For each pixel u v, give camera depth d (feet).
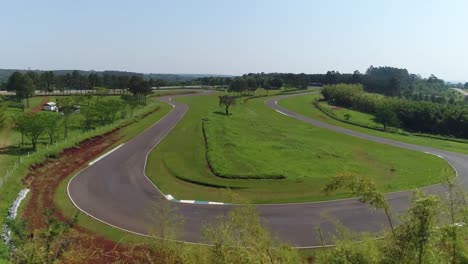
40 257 44.27
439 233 29.73
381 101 343.26
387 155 184.55
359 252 32.42
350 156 176.86
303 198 113.39
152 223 92.68
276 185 125.18
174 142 183.01
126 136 194.90
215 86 561.84
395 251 29.71
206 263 34.94
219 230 42.09
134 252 55.72
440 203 30.14
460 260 31.27
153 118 254.88
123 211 100.48
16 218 82.64
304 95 467.93
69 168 137.80
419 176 143.13
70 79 402.93
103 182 123.95
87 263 64.54
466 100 453.58
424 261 28.58
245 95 431.02
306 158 166.40
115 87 413.80
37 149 155.12
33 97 339.57
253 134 212.23
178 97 401.49
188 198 111.55
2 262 51.75
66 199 107.45
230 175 131.23
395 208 103.91
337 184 36.01
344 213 101.40
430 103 308.40
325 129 256.73
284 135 218.18
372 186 34.65
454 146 217.77
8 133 183.42
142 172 135.95
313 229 90.99
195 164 145.79
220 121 241.35
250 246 34.83
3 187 103.86
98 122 226.58
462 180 141.79
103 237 83.92
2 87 409.08
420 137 252.01
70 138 179.52
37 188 114.83
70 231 55.83
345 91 392.06
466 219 32.30
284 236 86.84
